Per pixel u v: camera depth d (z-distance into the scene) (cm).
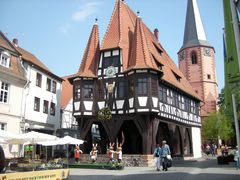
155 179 1391
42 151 3173
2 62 2539
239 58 631
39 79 3153
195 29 6462
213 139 5822
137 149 3019
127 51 2789
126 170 2030
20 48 3369
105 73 2752
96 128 4091
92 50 2912
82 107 2714
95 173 1788
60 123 3653
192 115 3659
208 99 6150
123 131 3077
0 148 618
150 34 3656
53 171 1164
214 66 6438
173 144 2989
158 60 2934
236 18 646
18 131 2638
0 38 2703
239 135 983
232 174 1565
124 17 3069
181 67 6550
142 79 2516
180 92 3275
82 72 2800
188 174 1611
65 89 4184
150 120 2533
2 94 2489
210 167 2158
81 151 2619
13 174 904
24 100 2758
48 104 3309
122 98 2617
